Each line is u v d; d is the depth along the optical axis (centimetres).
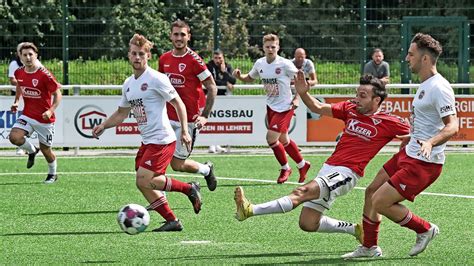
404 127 1182
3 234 1384
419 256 1202
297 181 2095
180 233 1391
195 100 1664
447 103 1113
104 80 2850
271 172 2266
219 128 2702
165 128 1384
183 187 1417
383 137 1183
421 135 1144
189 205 1698
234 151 2777
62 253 1226
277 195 1856
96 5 2883
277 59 2045
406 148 1163
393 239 1337
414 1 3023
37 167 2367
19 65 2659
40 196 1825
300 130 2725
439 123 1137
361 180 2086
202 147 2834
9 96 2630
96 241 1323
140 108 1379
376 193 1156
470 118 2778
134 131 2692
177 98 1387
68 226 1459
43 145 2027
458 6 3084
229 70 2745
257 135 2717
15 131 2017
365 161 1184
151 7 2873
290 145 2041
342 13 2906
